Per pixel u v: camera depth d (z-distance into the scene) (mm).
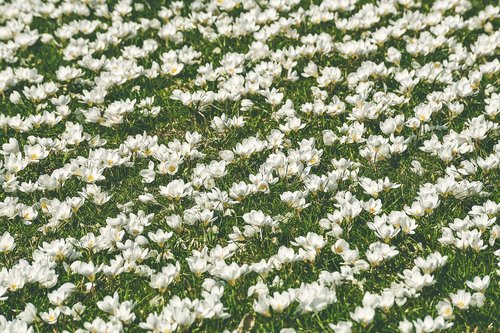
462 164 3141
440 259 2881
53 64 3691
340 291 2879
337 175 3113
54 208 3072
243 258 2990
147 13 3902
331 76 3430
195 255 2939
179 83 3562
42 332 2846
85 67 3646
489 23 3701
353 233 3008
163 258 2975
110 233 2996
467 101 3363
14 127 3369
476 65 3516
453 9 3809
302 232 3029
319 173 3191
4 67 3695
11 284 2893
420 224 3020
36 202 3125
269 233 3020
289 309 2824
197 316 2805
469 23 3697
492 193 3078
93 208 3131
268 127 3340
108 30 3764
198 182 3131
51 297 2863
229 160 3205
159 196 3156
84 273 2910
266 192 3098
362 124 3258
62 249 2957
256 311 2805
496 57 3572
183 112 3434
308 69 3492
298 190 3131
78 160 3215
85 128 3404
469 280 2889
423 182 3123
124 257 2945
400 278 2910
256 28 3705
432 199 3014
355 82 3443
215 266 2914
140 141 3250
